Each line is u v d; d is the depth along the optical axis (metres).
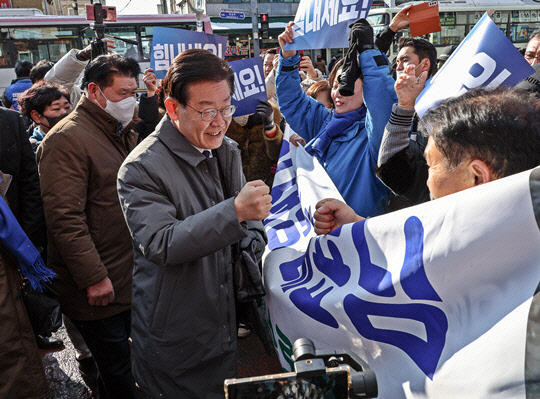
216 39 2.99
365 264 1.14
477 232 0.82
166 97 1.44
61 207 2.01
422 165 1.75
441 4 12.95
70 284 2.16
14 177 2.29
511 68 1.25
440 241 0.89
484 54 1.27
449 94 1.31
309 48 2.37
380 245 1.10
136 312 1.54
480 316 0.81
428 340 0.92
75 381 2.77
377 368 1.08
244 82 3.10
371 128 1.93
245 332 3.08
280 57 2.55
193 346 1.49
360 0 2.16
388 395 1.03
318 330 1.24
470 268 0.84
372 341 1.08
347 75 1.94
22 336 1.96
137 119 3.13
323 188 1.72
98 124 2.15
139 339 1.53
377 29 13.17
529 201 0.77
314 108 2.64
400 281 0.99
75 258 2.02
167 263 1.35
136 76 2.19
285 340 1.38
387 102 1.88
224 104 1.40
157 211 1.38
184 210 1.45
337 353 0.74
